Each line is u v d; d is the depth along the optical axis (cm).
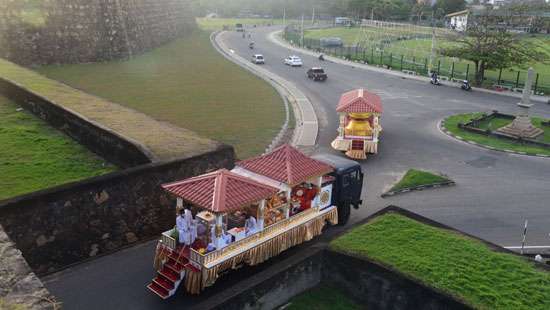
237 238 1462
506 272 1354
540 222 2194
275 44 9131
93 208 1672
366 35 8731
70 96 2866
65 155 2256
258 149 2930
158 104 3944
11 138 2394
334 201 1909
